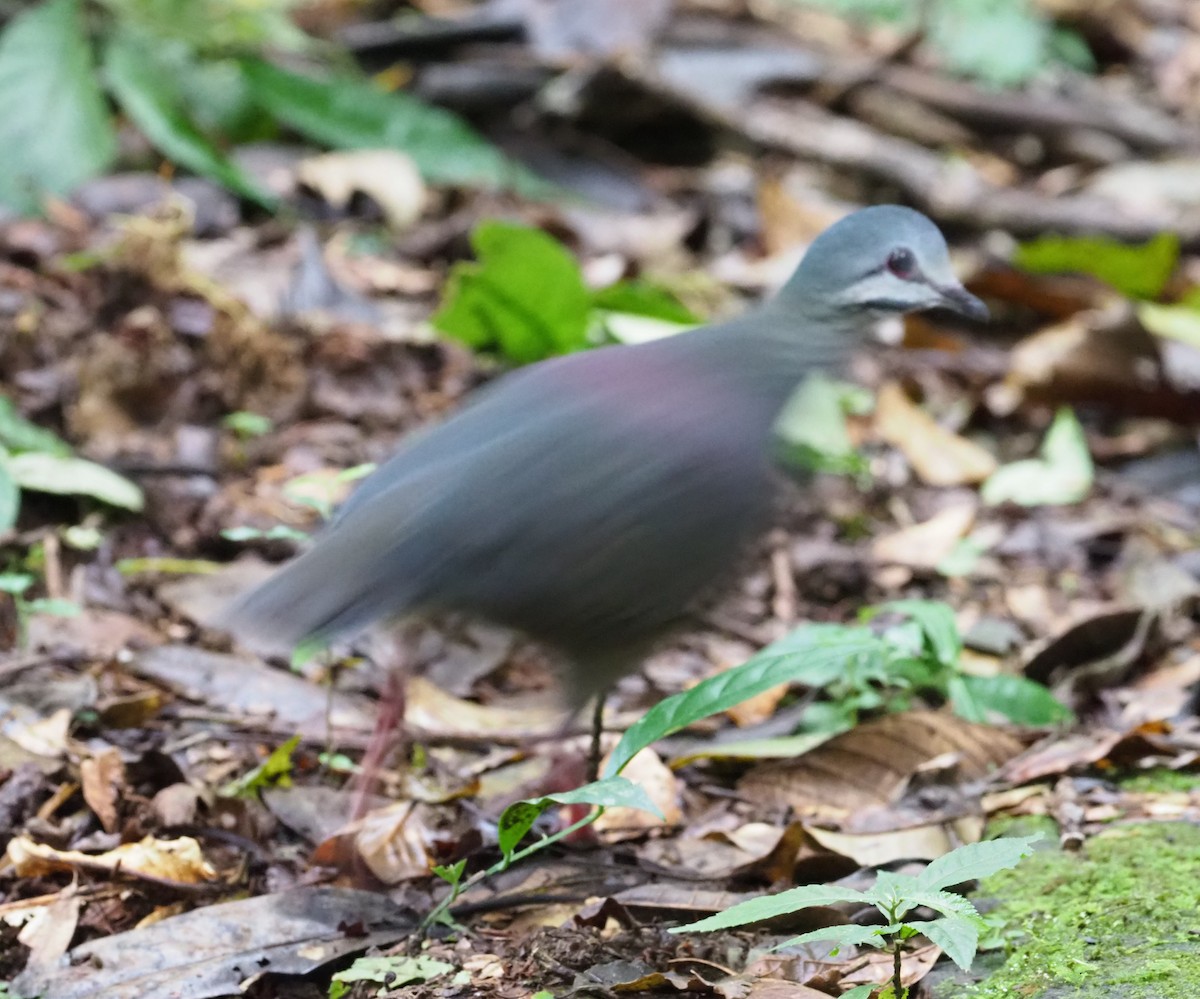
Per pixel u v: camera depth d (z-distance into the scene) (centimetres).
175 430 1199
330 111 1698
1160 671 995
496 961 682
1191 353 1477
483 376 1345
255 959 680
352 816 779
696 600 720
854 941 578
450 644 985
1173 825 797
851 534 1215
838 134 1834
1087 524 1234
